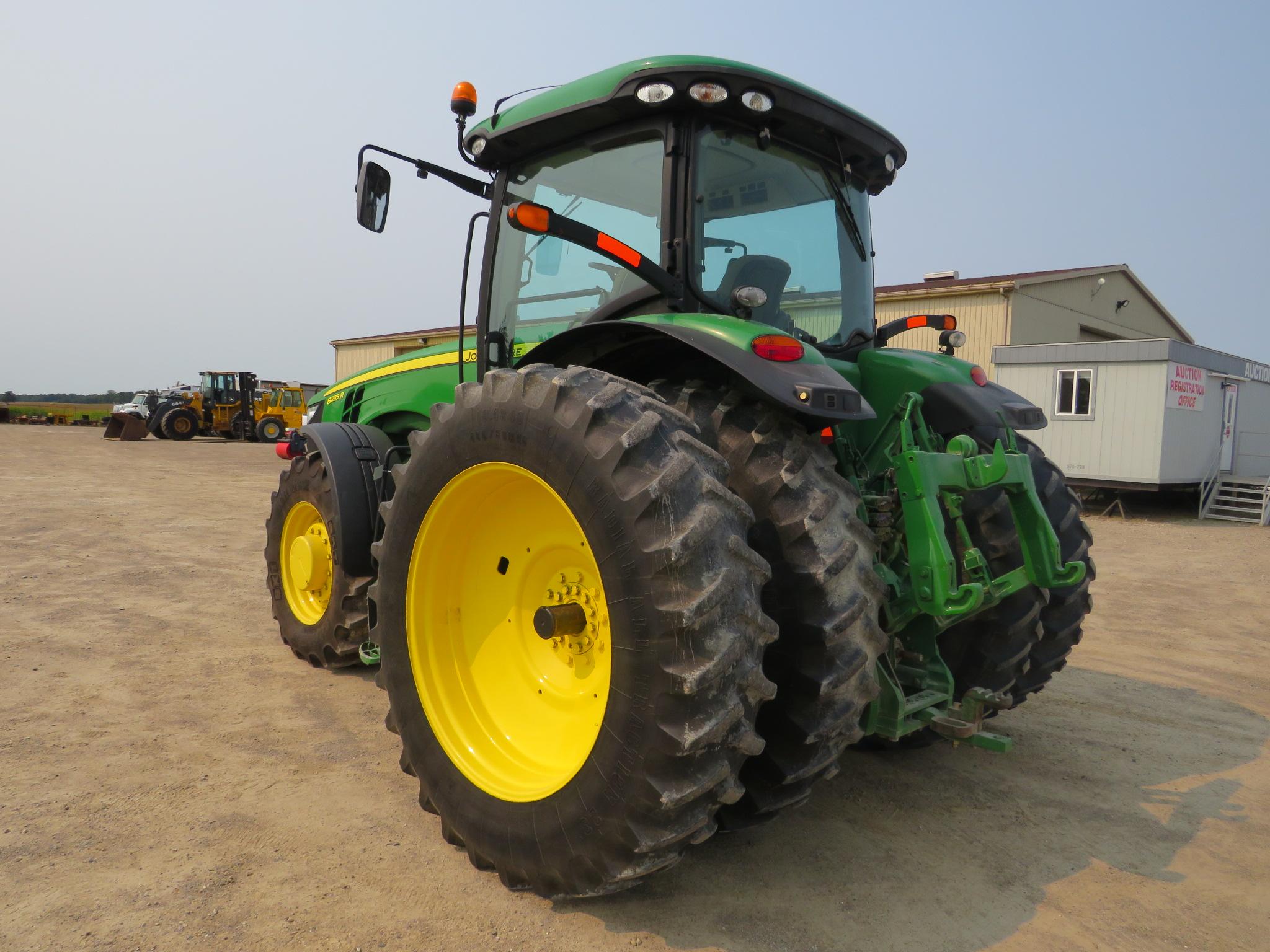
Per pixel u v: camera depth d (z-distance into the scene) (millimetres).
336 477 3875
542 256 3211
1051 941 2146
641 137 2826
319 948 1999
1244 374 14953
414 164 3348
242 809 2684
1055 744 3570
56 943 1971
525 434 2238
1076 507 3439
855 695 2215
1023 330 17875
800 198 3068
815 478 2264
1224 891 2418
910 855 2578
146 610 5184
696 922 2172
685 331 2379
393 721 2650
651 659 1926
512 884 2256
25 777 2850
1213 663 4910
